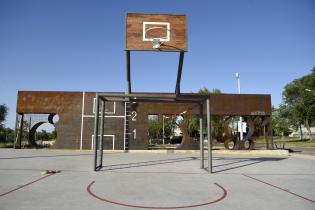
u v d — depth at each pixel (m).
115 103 24.97
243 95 25.67
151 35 12.55
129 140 24.70
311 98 55.41
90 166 13.82
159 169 13.18
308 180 10.89
